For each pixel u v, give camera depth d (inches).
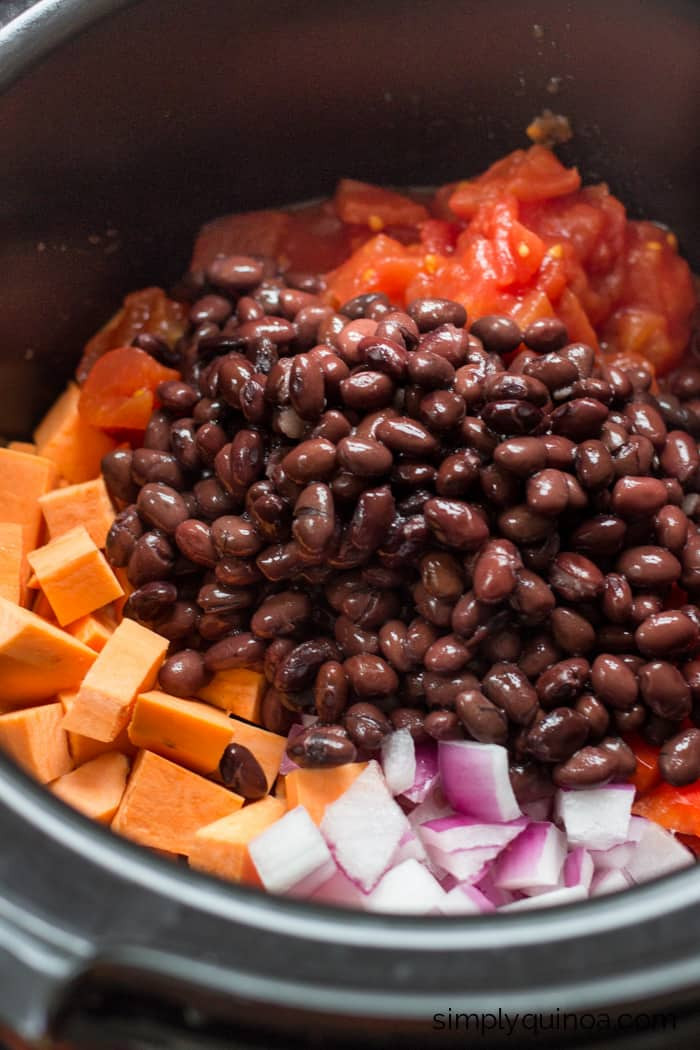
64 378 17.4
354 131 17.7
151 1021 11.5
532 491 14.1
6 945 11.3
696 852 14.6
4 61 15.2
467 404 14.6
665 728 14.3
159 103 16.5
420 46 16.9
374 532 14.2
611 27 16.4
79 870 11.6
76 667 14.9
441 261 17.1
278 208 18.1
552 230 17.4
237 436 14.9
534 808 14.5
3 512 15.9
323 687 14.5
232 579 14.8
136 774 14.6
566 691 14.1
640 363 17.1
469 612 14.1
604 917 11.4
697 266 17.8
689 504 15.1
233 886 11.6
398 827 14.2
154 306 17.6
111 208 16.9
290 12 16.3
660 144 17.2
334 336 15.4
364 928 11.4
